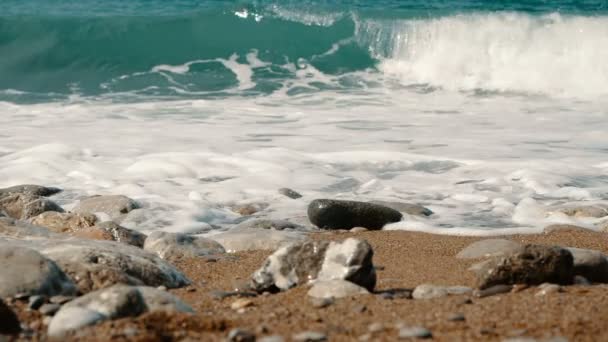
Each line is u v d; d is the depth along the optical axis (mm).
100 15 19625
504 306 3941
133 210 7414
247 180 8688
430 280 4914
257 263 5629
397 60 16406
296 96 14469
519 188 8422
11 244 5078
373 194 8234
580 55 15445
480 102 13930
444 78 15672
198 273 5398
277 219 7211
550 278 4547
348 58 16859
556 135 11000
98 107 13477
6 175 8891
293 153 9766
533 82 15102
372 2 20859
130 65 17125
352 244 4574
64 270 4633
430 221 7219
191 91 15250
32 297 4141
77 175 8922
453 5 20656
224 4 22250
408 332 3434
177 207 7645
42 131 11344
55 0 23172
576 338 3387
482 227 6984
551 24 15938
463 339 3383
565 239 6461
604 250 6152
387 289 4625
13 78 16516
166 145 10352
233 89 15328
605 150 10094
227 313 4059
